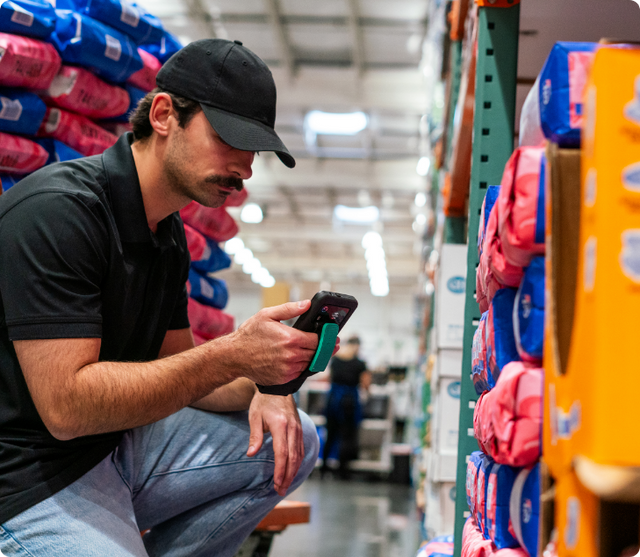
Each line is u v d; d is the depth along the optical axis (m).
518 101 1.44
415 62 6.48
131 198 1.05
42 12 1.46
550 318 0.51
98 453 1.03
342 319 1.03
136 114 1.09
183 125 1.04
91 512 0.96
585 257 0.45
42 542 0.90
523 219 0.58
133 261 1.07
